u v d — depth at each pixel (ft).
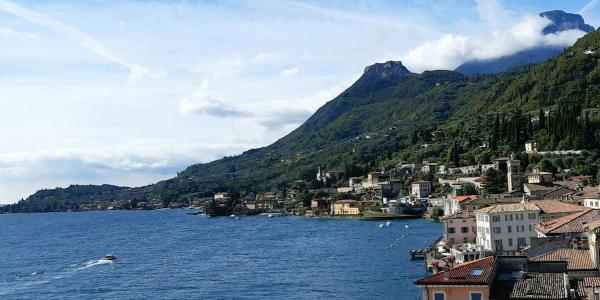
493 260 261.44
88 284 606.55
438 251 654.94
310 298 485.15
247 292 525.75
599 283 244.42
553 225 432.66
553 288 238.07
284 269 644.69
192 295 524.52
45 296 554.05
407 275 563.89
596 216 413.59
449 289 243.40
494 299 238.27
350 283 539.70
